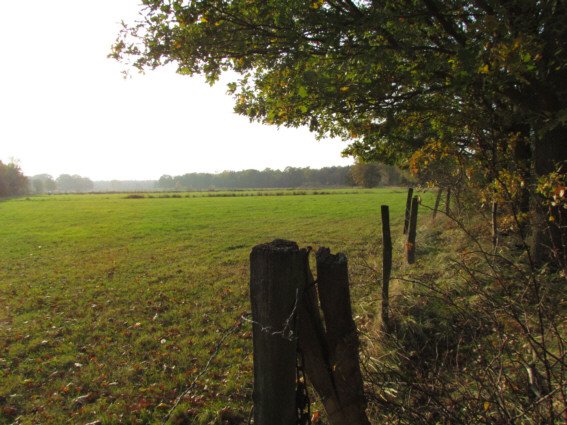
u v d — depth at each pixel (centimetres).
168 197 7300
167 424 521
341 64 720
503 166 435
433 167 567
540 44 535
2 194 11069
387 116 782
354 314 774
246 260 1570
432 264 973
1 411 566
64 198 8138
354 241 1909
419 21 704
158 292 1130
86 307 1019
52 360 716
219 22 704
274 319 236
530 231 750
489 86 531
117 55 758
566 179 498
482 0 610
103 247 1981
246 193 8594
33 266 1582
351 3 723
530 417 284
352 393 259
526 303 359
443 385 298
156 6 695
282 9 686
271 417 244
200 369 656
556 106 671
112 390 612
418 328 517
